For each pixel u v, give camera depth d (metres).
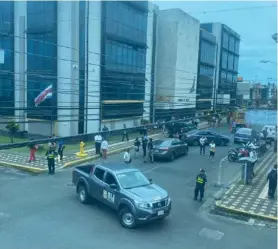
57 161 20.42
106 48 30.20
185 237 10.26
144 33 36.75
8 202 12.65
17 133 30.19
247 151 22.58
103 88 30.56
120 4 31.78
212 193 15.28
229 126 46.19
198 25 50.25
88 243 9.41
